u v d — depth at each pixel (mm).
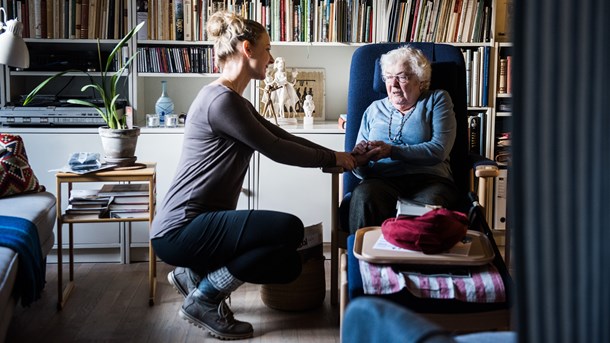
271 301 3059
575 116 769
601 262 790
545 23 755
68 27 3762
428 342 978
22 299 2549
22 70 3762
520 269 773
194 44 3869
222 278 2707
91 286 3393
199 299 2758
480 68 3896
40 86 3311
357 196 2846
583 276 785
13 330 2834
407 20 3865
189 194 2719
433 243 2156
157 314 3035
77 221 3049
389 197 2859
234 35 2740
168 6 3803
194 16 3820
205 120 2697
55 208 3238
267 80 3881
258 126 2695
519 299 777
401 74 2975
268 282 2725
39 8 3740
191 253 2688
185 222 2701
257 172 3781
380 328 1080
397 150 2928
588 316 792
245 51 2752
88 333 2816
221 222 2674
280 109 3943
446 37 3898
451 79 3139
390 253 2166
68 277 3529
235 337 2750
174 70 3850
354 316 1168
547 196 770
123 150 3197
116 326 2895
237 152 2748
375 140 3062
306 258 3006
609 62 773
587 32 764
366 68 3227
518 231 770
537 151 764
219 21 2779
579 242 779
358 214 2826
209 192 2730
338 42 3869
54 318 2975
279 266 2682
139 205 3119
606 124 776
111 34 3791
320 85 4188
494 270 2148
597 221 781
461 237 2225
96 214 3084
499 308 2074
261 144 2688
